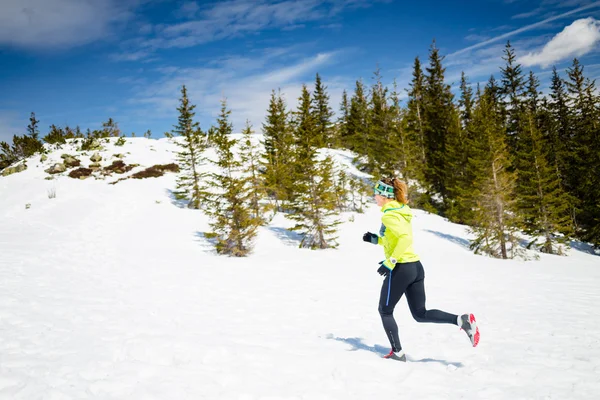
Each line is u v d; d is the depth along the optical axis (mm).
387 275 3768
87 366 3533
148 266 11969
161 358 3875
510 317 6250
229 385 3170
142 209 23656
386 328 3854
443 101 40219
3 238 14688
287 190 25859
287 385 3176
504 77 39188
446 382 3227
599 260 25234
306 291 8938
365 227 24484
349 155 43844
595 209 29594
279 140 30734
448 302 7809
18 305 6109
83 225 19594
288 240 21062
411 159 32531
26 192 24047
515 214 23984
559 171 33250
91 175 27734
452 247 23125
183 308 6750
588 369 3451
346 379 3307
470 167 29562
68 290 7594
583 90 36625
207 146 34531
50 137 38000
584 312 6609
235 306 7137
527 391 2939
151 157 31734
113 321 5504
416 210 31797
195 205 25281
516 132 36500
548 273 13344
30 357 3805
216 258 15516
